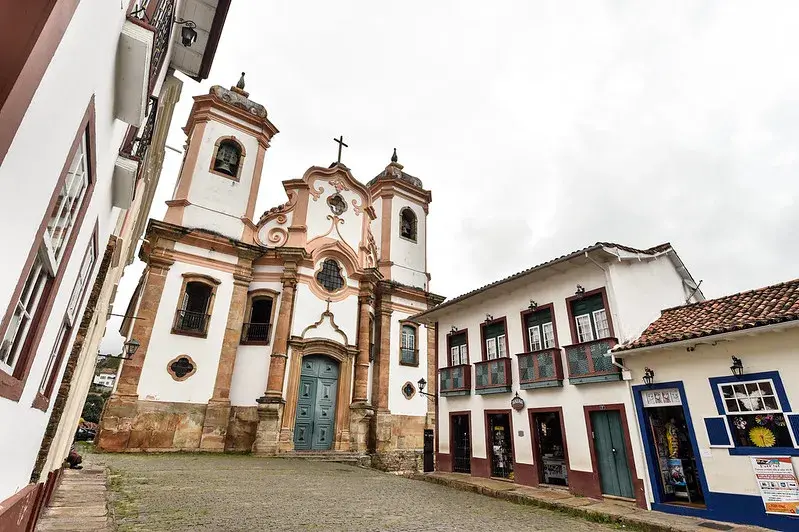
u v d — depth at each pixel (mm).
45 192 2076
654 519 8312
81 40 2129
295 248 19750
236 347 18391
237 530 5949
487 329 14695
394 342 22922
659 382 9680
